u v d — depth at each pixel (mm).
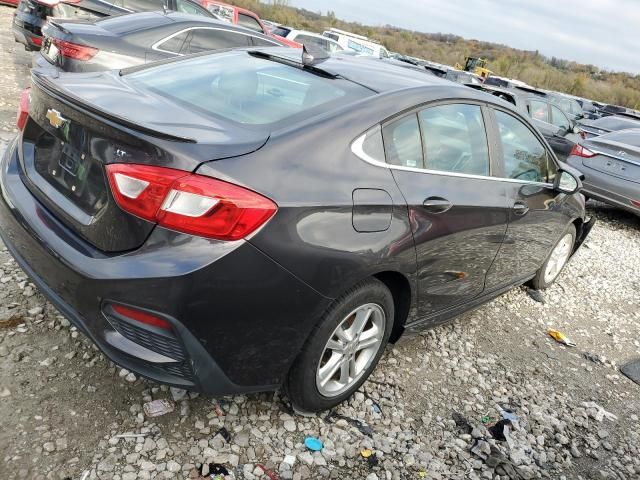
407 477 2430
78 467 2109
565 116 10141
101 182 2064
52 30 5840
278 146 2150
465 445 2727
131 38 5887
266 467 2311
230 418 2514
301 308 2170
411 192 2576
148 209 1903
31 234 2236
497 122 3365
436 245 2736
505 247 3475
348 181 2297
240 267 1960
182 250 1901
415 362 3311
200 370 2076
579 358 3908
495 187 3244
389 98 2633
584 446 2953
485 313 4211
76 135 2189
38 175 2443
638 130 8570
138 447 2254
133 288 1920
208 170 1917
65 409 2352
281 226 2027
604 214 8609
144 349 2021
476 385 3248
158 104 2357
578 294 5094
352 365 2658
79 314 2084
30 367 2533
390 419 2773
